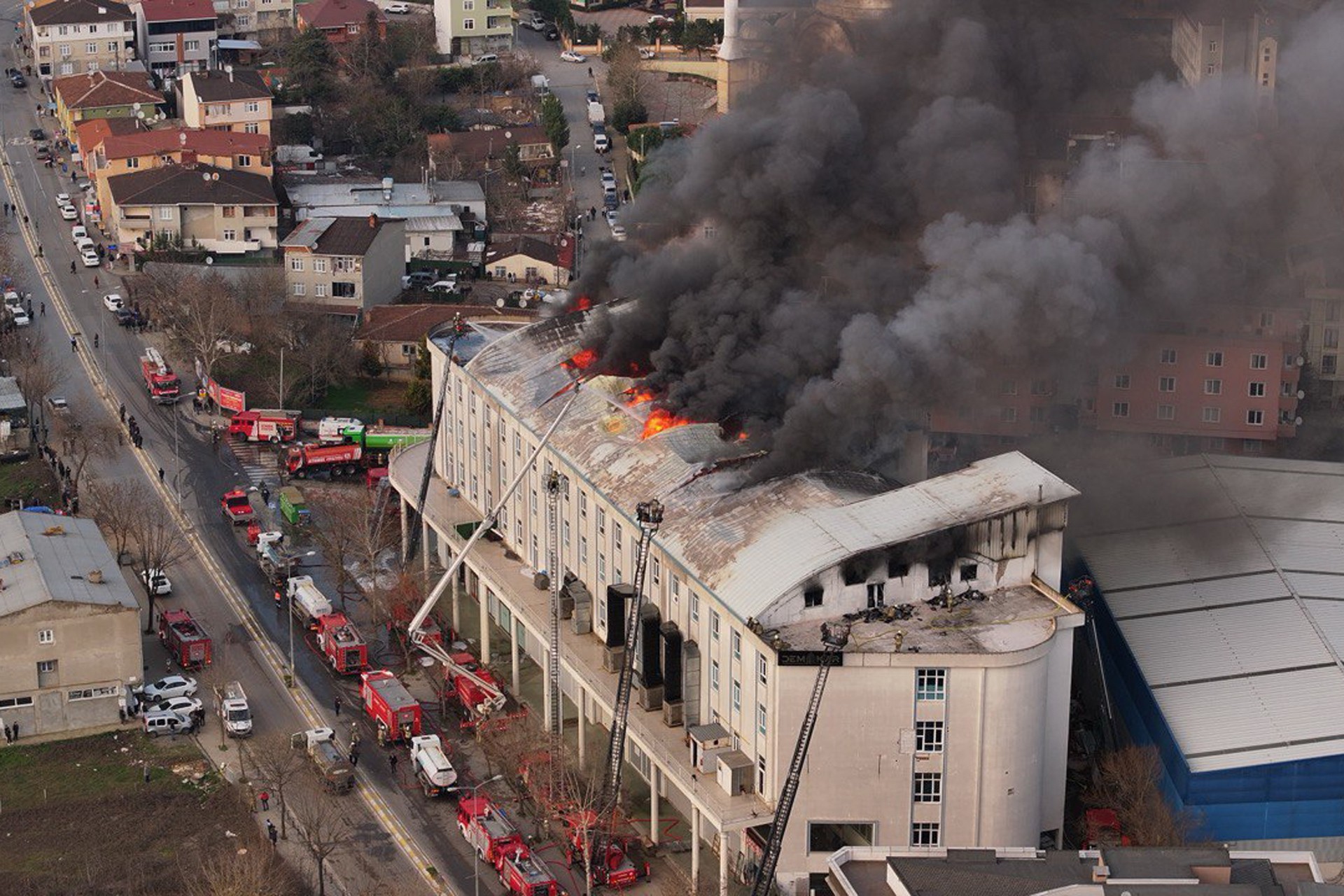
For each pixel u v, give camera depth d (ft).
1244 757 495.82
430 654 593.01
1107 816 504.02
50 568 579.07
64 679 561.43
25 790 532.32
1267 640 536.42
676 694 508.12
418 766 538.88
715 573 493.36
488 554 620.49
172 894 481.87
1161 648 536.01
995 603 490.49
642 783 540.93
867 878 429.38
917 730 465.88
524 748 532.32
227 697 571.69
